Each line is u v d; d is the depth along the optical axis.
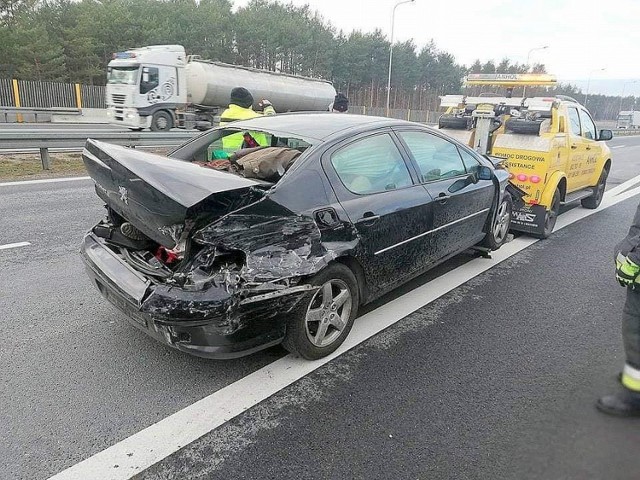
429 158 4.39
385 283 3.90
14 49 35.72
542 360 3.48
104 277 3.22
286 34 52.94
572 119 7.29
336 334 3.51
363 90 61.81
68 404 2.88
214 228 2.84
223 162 3.80
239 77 21.86
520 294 4.69
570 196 7.59
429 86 70.44
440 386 3.15
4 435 2.62
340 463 2.48
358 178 3.64
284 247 3.02
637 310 2.64
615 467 2.31
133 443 2.59
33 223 6.58
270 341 3.11
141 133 12.36
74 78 39.91
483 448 2.58
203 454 2.53
